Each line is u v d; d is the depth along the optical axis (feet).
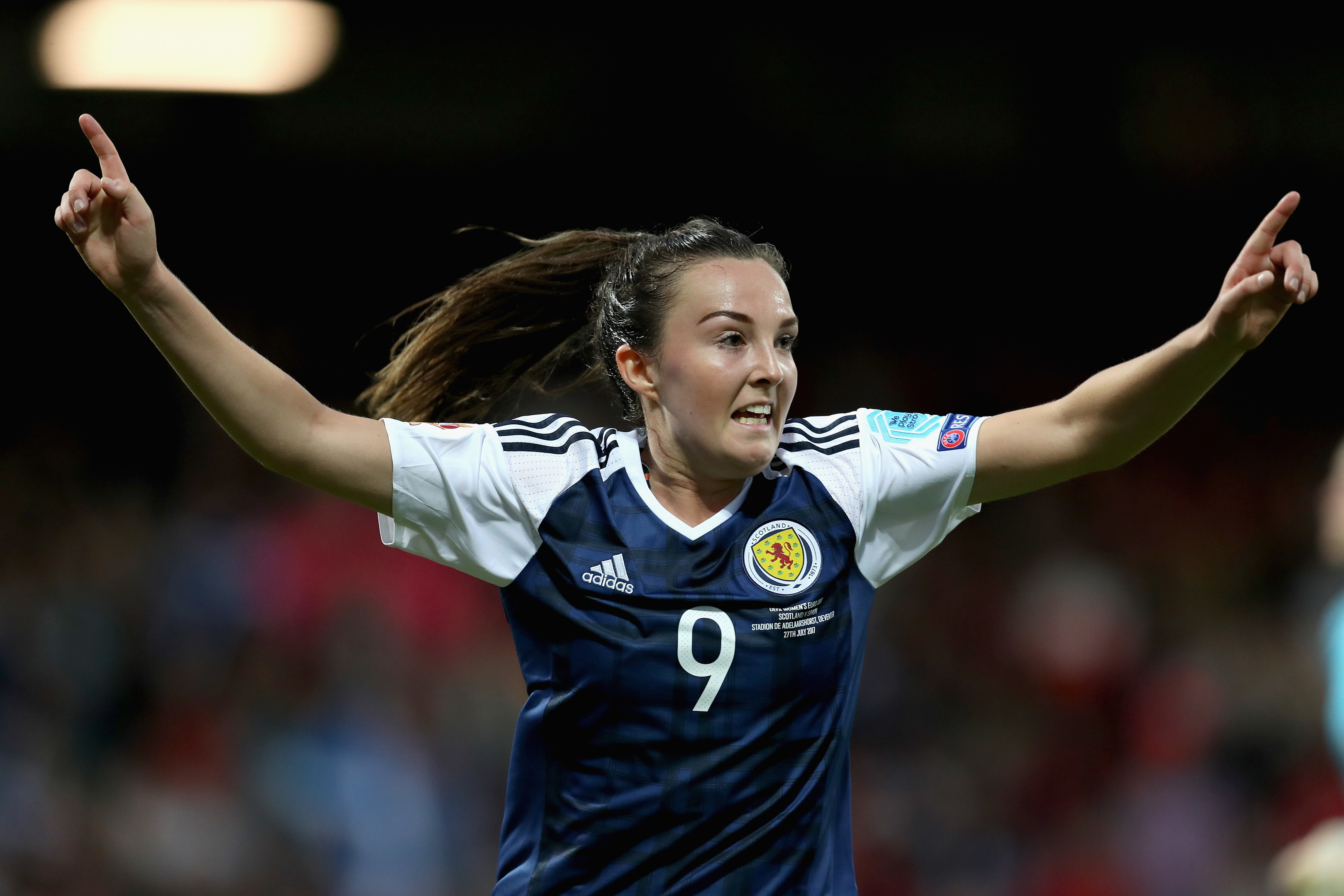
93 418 134.00
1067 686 108.88
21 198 129.70
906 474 33.22
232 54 120.06
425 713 96.63
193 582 103.09
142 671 98.99
